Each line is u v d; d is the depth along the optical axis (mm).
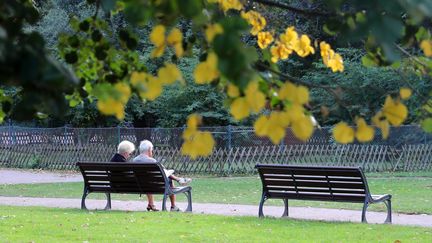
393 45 2773
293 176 16125
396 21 2691
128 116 45000
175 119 43812
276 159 34375
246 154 34156
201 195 23656
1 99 4348
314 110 3826
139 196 23281
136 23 2910
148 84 3289
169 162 34344
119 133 36156
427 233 13516
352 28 2941
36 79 2543
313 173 15789
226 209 18594
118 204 20047
